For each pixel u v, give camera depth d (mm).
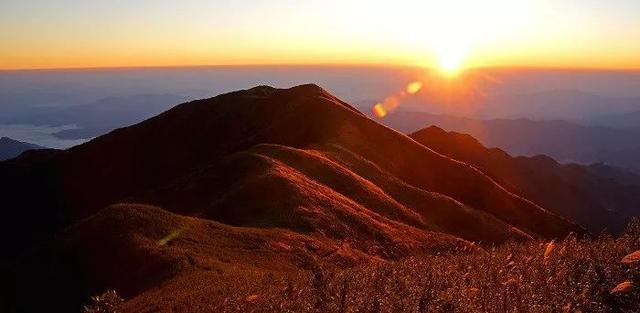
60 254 37781
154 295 24938
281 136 92562
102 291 32438
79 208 103938
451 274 13172
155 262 31781
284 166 58594
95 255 36375
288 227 41250
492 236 61219
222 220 46531
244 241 35281
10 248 93062
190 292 23062
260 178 51438
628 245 13078
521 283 10688
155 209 41188
